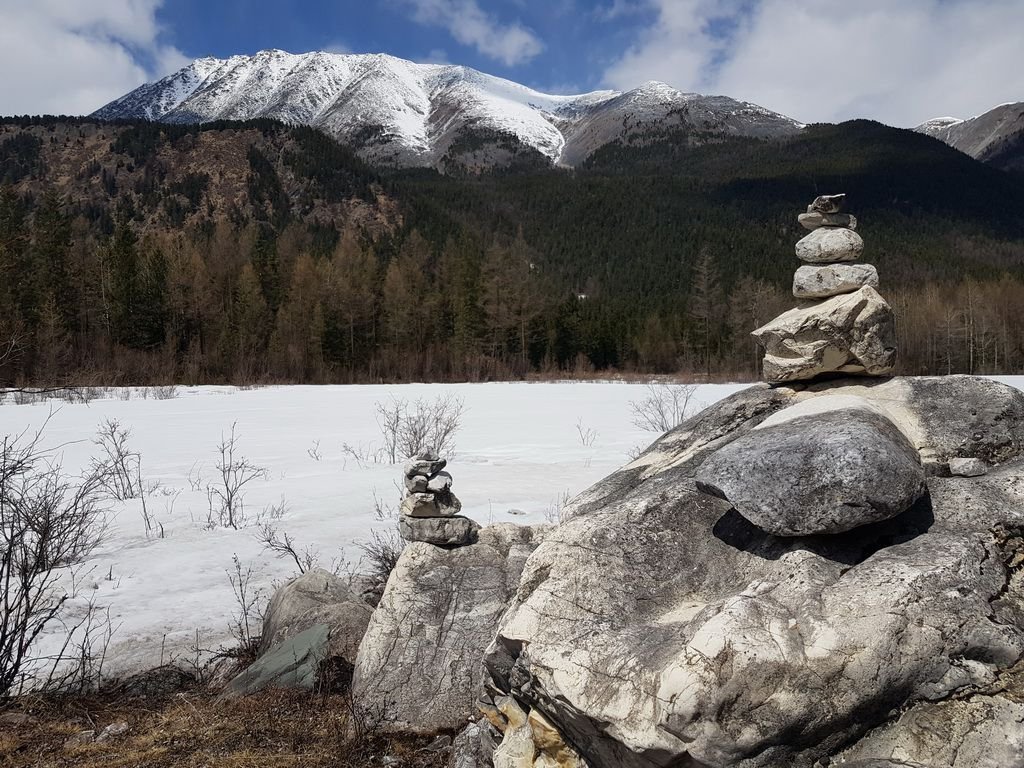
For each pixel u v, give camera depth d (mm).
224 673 5109
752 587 2477
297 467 13055
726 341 55406
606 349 59844
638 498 3186
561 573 2891
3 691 4586
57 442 15922
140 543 8086
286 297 52562
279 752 3912
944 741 2127
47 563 5727
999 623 2285
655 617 2693
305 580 5848
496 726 3209
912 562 2402
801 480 2523
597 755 2512
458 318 52969
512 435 17031
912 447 3004
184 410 23688
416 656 4465
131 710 4602
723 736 2082
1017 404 3305
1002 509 2709
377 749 3936
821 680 2129
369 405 25359
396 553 7086
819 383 3760
